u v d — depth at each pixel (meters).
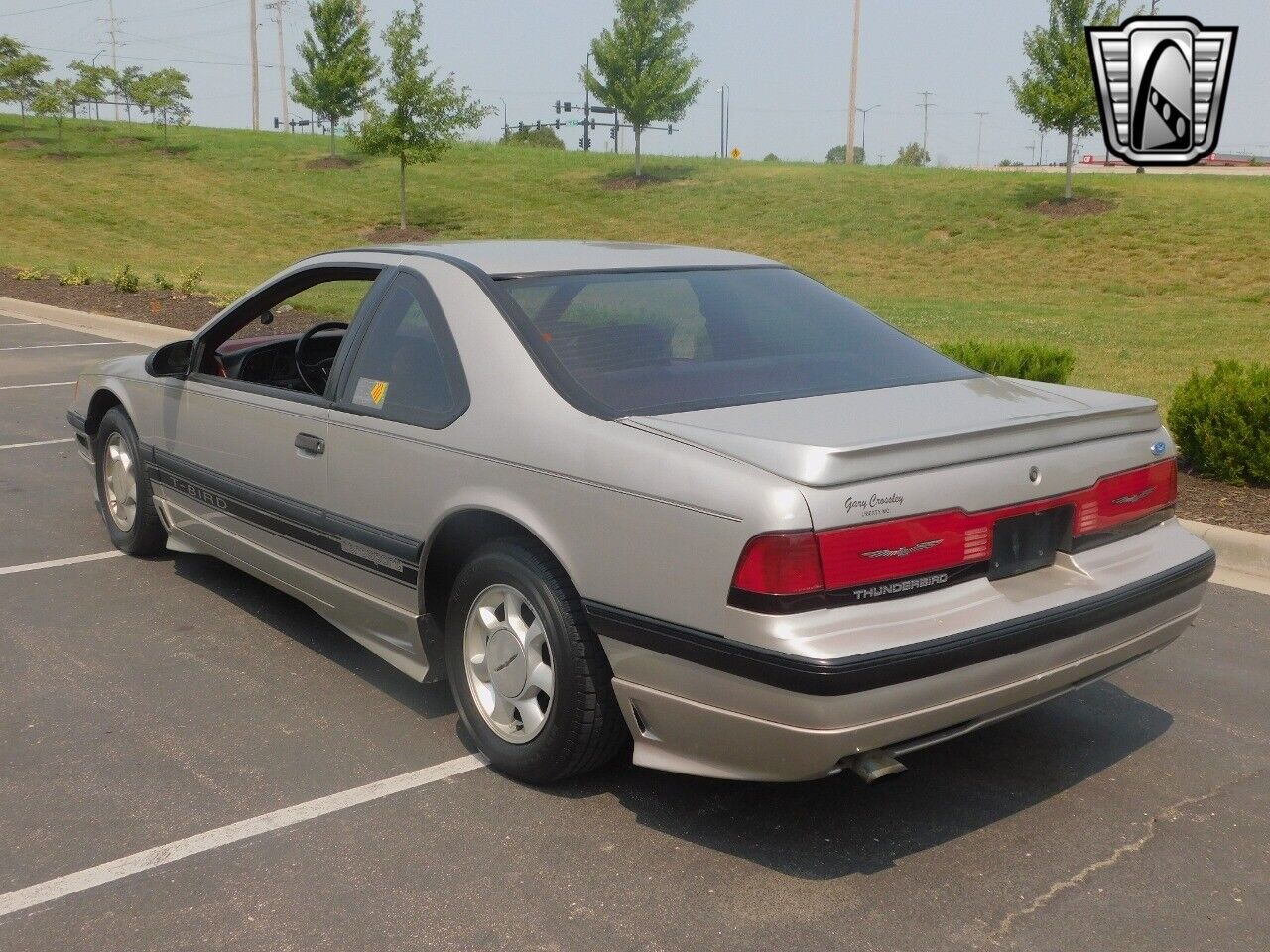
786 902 3.08
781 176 40.84
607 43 39.97
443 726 4.15
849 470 2.94
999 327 18.17
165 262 29.28
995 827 3.49
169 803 3.58
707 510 3.02
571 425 3.41
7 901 3.07
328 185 41.94
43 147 47.44
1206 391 7.53
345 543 4.21
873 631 2.93
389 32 34.12
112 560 6.03
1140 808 3.61
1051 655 3.21
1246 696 4.51
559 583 3.46
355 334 4.29
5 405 10.61
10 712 4.23
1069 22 31.52
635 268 4.17
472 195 40.06
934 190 35.94
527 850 3.33
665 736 3.26
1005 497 3.19
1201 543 3.76
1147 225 29.45
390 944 2.90
